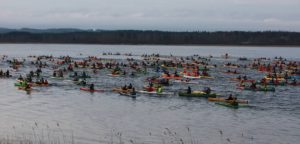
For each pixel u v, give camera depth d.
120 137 48.12
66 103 69.50
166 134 50.81
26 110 62.88
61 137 48.25
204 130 53.34
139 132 51.47
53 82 95.56
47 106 66.44
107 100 73.19
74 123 55.25
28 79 94.12
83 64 142.12
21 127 52.12
